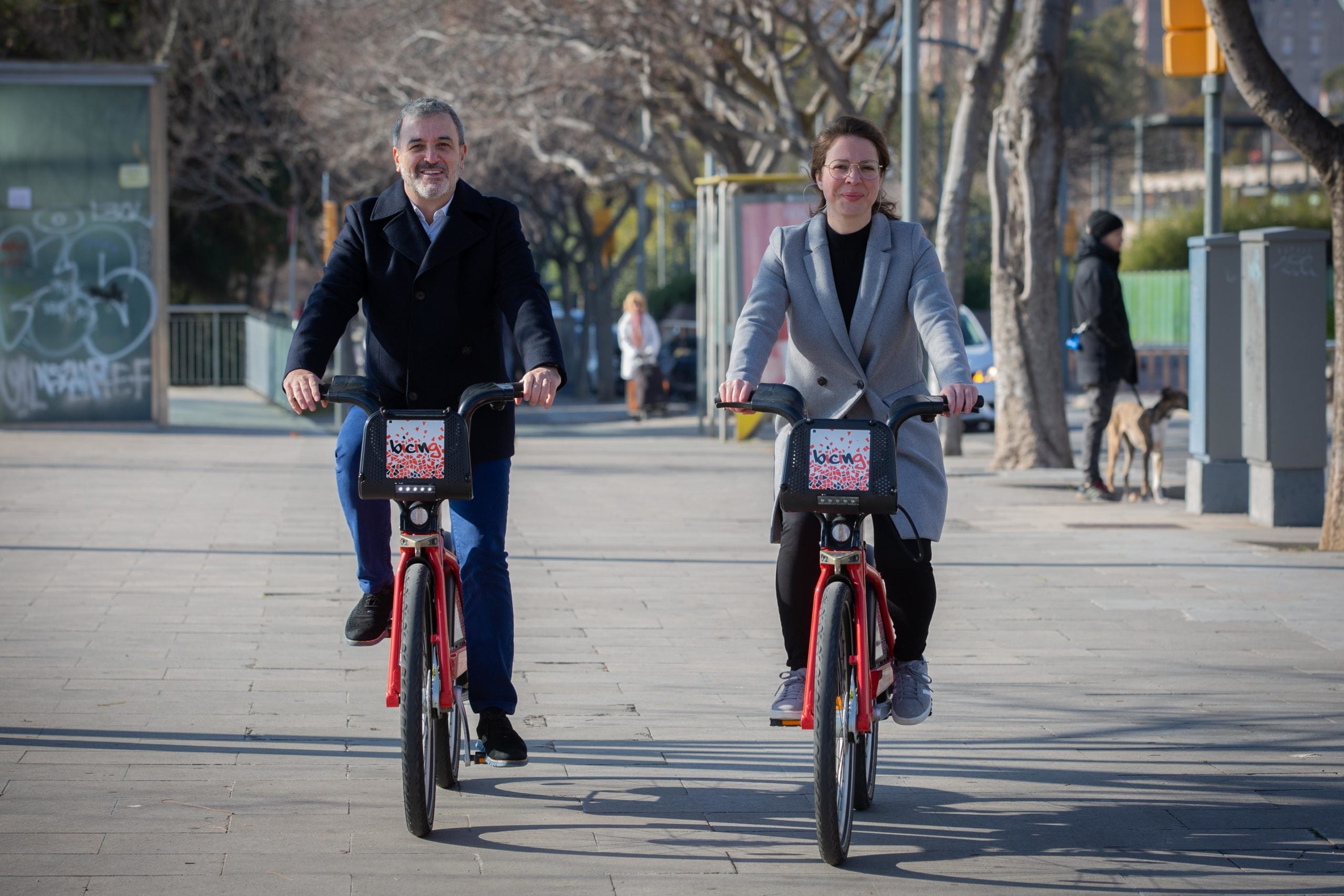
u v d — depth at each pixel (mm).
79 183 41844
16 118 41250
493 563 11055
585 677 14852
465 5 54344
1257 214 86875
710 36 51375
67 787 11156
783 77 52562
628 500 29859
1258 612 18141
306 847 10039
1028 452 35344
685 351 75750
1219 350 26859
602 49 52906
